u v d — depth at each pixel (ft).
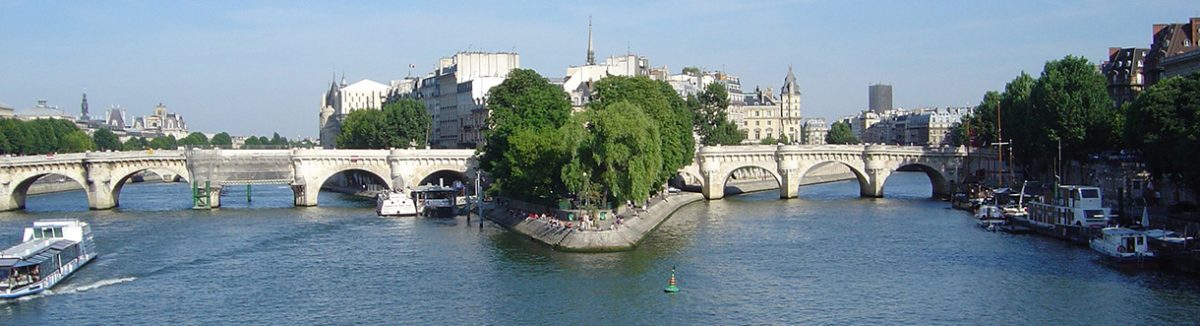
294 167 648.38
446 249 420.36
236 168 640.58
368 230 493.36
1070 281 334.65
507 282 344.49
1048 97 553.23
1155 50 626.23
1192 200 442.09
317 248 428.15
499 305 310.65
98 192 631.15
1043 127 556.10
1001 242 428.15
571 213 451.94
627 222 453.17
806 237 452.76
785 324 285.43
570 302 313.53
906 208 597.52
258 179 645.10
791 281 343.67
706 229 487.61
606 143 444.55
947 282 338.95
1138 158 505.66
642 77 612.70
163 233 484.33
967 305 305.73
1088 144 544.21
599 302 313.32
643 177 451.12
